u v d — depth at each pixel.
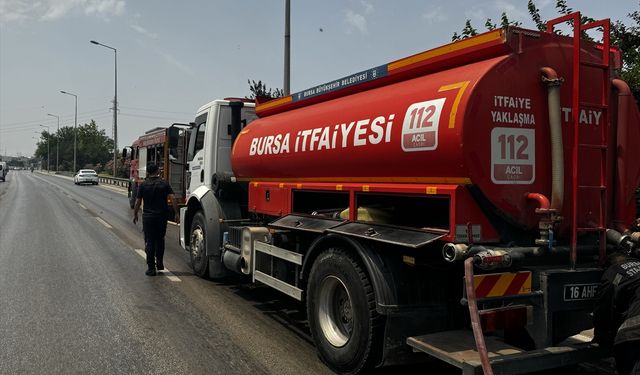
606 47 3.94
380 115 4.40
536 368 3.53
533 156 3.81
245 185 7.61
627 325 3.21
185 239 8.91
